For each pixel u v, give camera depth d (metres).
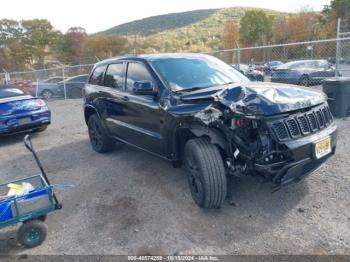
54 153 7.10
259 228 3.55
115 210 4.24
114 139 6.14
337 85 7.48
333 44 14.83
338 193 4.11
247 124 3.63
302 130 3.59
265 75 16.66
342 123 7.27
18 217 3.50
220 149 3.91
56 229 3.92
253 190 4.38
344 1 51.19
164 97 4.39
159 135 4.56
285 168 3.44
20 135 9.24
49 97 19.20
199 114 3.73
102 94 6.00
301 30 54.00
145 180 5.07
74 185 5.15
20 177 5.79
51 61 57.72
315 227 3.48
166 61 4.95
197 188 3.98
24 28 60.34
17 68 56.94
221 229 3.60
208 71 4.93
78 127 9.75
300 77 14.88
